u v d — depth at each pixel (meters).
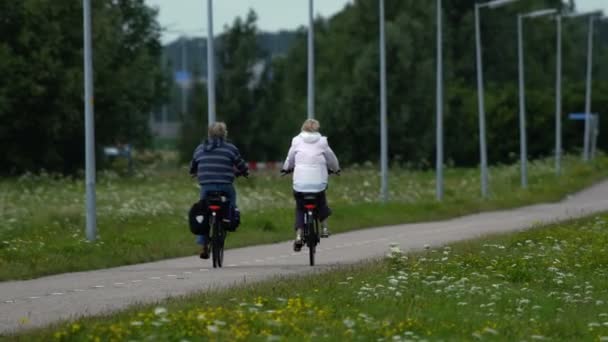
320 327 32.06
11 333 33.06
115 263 59.78
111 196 105.88
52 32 181.38
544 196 140.12
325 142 57.00
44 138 188.12
